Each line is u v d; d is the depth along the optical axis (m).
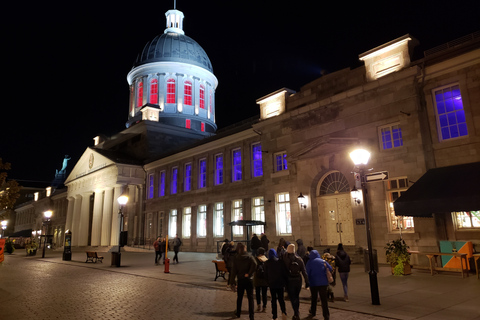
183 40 58.19
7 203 23.53
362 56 20.55
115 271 19.03
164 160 38.66
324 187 22.12
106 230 42.06
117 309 9.76
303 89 24.02
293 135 23.97
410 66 18.44
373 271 9.55
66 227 53.81
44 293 12.57
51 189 69.06
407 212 14.61
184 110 53.16
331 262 11.39
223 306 10.02
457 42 17.64
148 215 40.34
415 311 8.55
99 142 59.19
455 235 15.91
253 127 26.70
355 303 9.57
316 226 21.83
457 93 17.16
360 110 20.20
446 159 16.89
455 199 13.45
